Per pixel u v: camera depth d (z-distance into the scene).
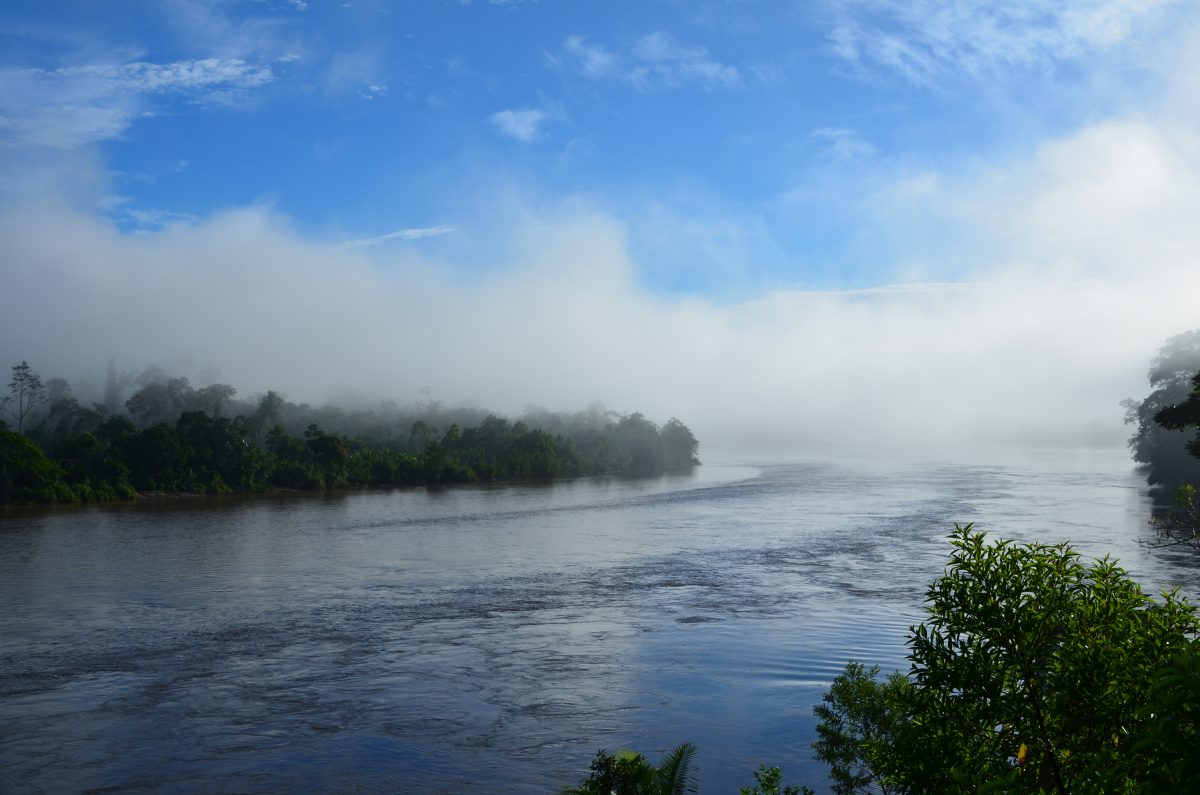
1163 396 128.00
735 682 32.34
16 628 41.72
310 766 24.77
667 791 17.48
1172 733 6.25
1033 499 111.94
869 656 35.62
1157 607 9.27
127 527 83.62
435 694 31.17
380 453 153.50
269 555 66.31
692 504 111.81
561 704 30.00
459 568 60.25
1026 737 8.87
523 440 171.62
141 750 25.94
